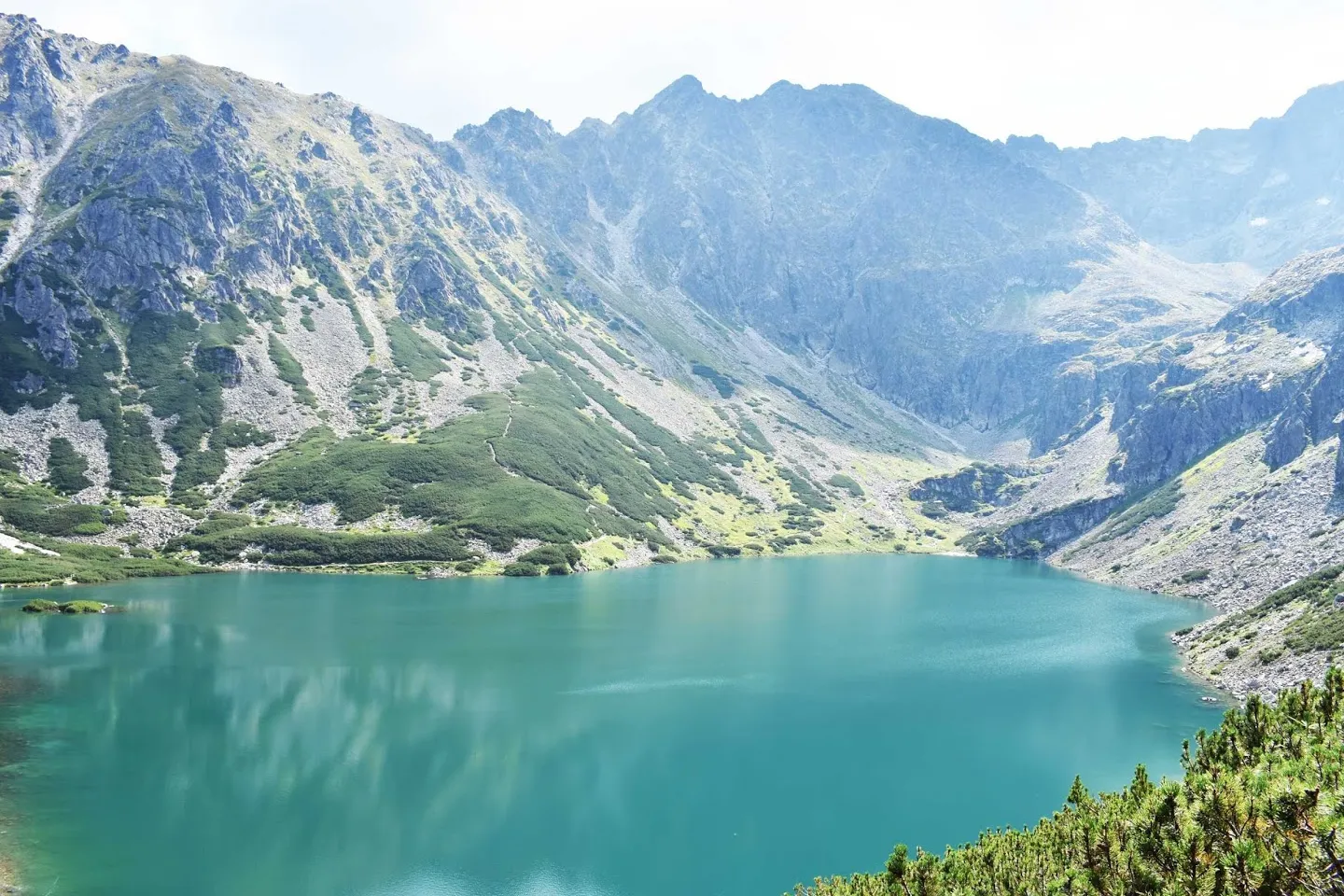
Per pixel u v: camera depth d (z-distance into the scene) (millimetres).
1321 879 23469
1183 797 30391
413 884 68062
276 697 113000
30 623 149625
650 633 157250
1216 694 117062
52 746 93688
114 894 65312
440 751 95438
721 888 67875
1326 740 28703
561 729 103000
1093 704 113188
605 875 70062
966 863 41688
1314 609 126250
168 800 81750
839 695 117188
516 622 164125
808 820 79562
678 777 89062
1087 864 32781
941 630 162500
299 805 81562
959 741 99250
